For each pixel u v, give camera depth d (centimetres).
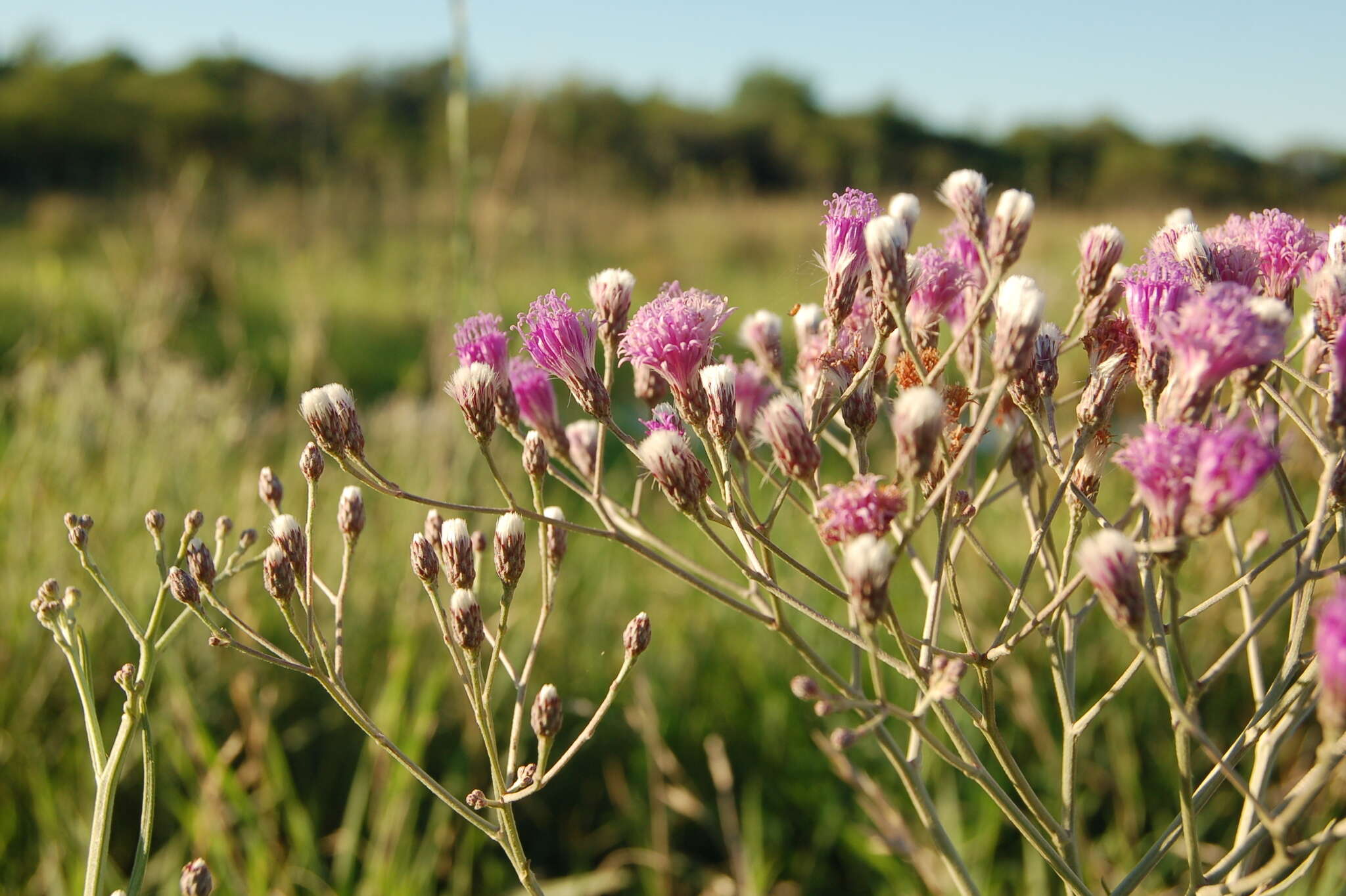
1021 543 399
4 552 370
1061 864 124
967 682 332
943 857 131
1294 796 101
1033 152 3341
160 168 2572
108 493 409
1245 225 144
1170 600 108
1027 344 117
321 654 138
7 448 462
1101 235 136
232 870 256
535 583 396
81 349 671
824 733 338
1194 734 104
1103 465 138
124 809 303
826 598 399
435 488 401
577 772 353
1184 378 115
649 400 157
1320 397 148
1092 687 341
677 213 1961
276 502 162
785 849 321
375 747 307
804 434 124
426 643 361
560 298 147
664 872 286
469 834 307
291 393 565
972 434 119
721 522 140
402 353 1012
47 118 2644
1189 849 116
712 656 388
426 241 1420
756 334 163
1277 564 326
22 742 305
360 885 283
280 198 1703
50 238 1592
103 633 346
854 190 148
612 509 155
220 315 935
